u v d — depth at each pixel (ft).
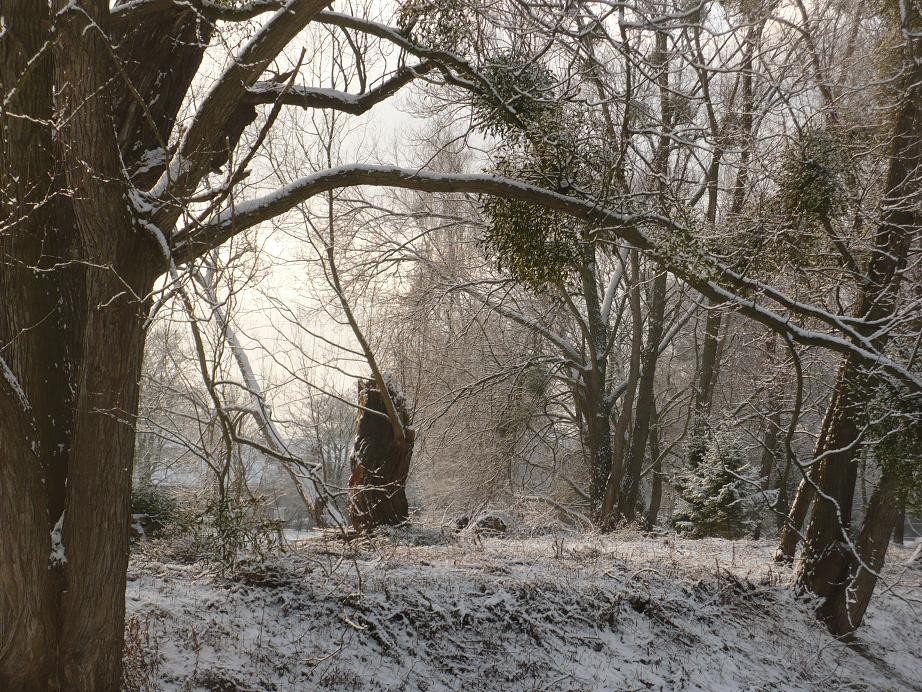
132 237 16.96
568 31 27.55
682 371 113.29
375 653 25.13
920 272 42.98
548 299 78.07
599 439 76.79
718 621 35.37
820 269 37.88
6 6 16.38
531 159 28.04
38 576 16.49
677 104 45.42
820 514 40.70
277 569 27.32
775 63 51.39
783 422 88.12
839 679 34.50
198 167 17.88
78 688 16.98
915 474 35.86
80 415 16.94
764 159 45.21
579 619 31.19
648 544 49.96
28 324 17.24
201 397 23.73
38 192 17.38
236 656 22.45
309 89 27.91
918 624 45.57
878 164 43.68
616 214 27.07
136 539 36.27
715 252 31.32
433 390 77.71
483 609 29.14
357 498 40.73
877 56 44.86
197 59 24.17
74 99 15.88
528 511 59.26
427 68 29.14
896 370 33.06
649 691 28.40
